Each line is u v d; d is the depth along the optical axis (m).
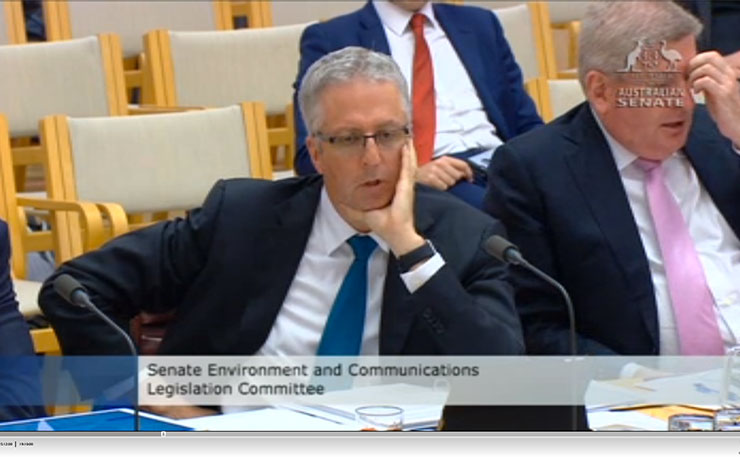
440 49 14.75
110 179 13.09
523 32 17.50
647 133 9.48
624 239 9.57
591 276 9.59
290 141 16.23
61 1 18.73
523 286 9.66
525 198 9.66
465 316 7.70
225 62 16.62
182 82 16.39
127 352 8.61
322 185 8.72
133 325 9.91
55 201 12.41
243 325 8.55
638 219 9.73
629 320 9.55
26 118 15.13
